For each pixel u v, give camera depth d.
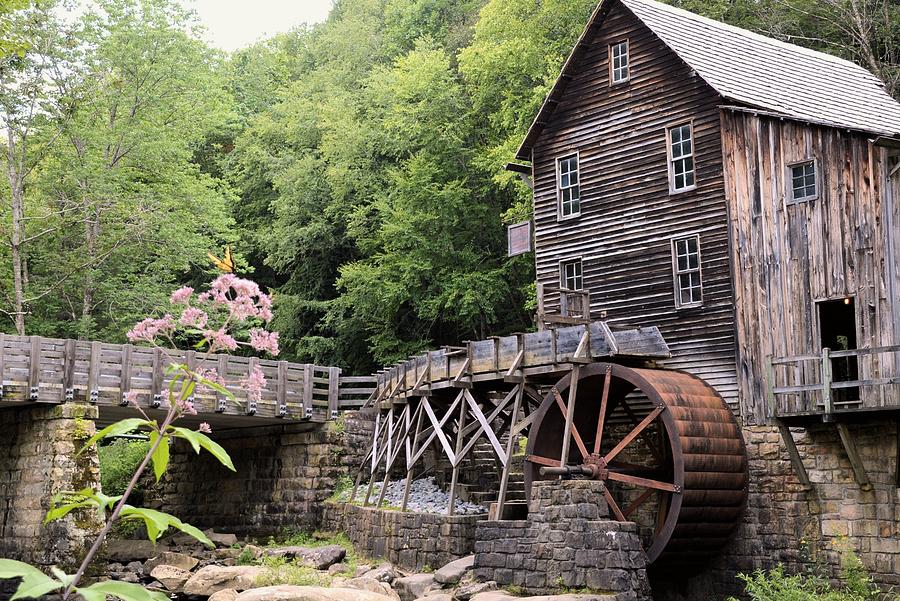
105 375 22.48
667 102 19.92
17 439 22.91
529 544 16.75
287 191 39.81
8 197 32.56
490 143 34.16
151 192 33.59
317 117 42.22
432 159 34.38
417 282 33.28
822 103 19.81
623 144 20.67
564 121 21.89
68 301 32.94
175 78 34.12
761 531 17.17
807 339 17.16
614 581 15.39
